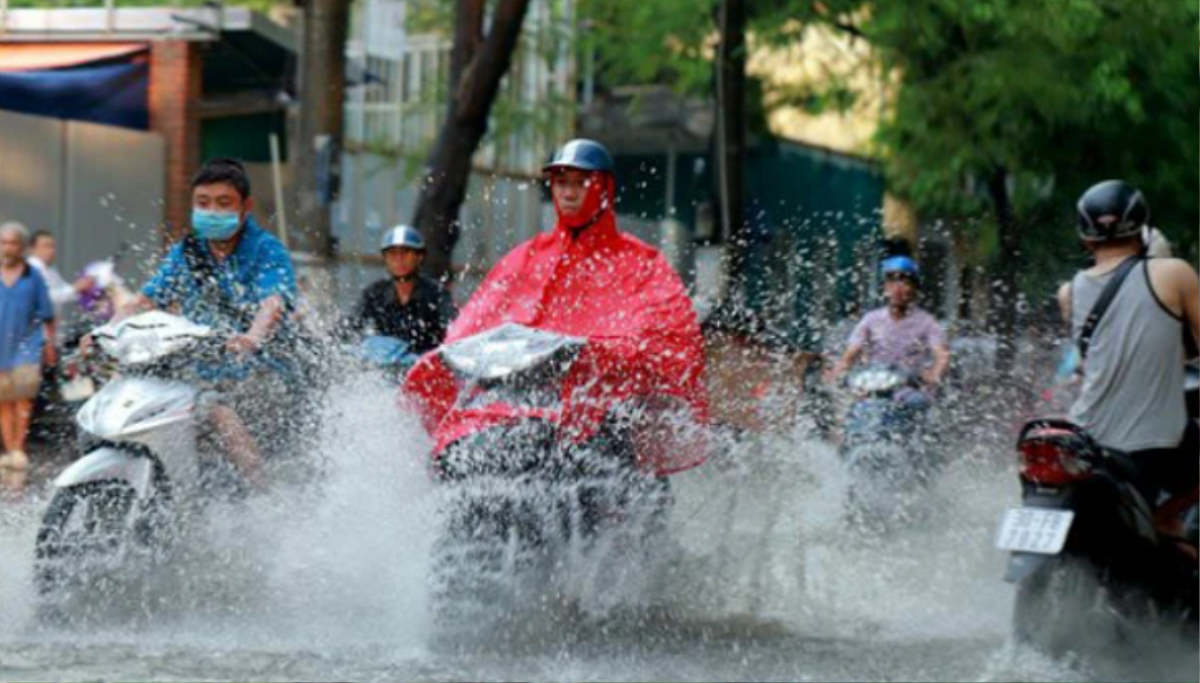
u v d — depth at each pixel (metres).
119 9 53.53
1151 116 57.75
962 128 56.84
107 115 51.94
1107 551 17.72
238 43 54.75
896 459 27.33
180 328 19.30
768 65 66.88
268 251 20.86
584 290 19.50
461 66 40.91
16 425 38.56
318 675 16.06
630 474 18.83
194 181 20.61
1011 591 22.47
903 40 55.62
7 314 38.44
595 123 79.81
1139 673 17.83
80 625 18.44
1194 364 19.41
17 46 52.97
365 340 24.41
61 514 18.55
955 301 48.91
